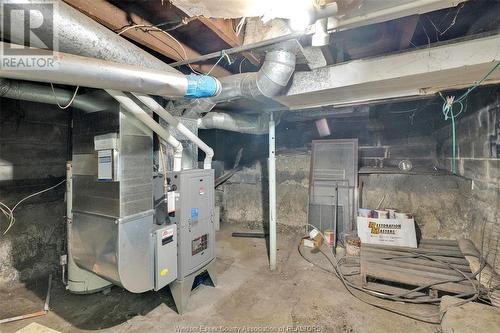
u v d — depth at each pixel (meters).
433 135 3.40
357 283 2.24
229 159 4.38
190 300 2.05
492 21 1.53
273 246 2.56
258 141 4.18
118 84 1.15
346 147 3.42
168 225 1.88
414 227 2.61
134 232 1.65
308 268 2.58
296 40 1.43
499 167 1.88
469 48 1.36
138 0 1.27
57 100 1.73
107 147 1.59
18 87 1.56
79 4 1.12
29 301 2.03
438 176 2.85
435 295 1.90
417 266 2.20
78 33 1.05
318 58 1.73
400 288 2.11
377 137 3.67
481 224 2.19
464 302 1.67
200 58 1.58
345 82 1.71
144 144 1.76
